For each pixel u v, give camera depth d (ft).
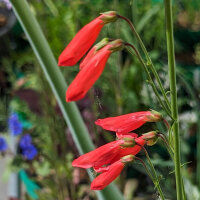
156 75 0.83
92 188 0.87
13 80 2.23
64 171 1.95
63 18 1.90
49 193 1.97
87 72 0.82
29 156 1.98
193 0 2.51
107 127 0.86
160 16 1.97
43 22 1.89
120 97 1.91
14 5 1.07
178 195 0.88
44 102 1.88
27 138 1.99
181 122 1.92
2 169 2.63
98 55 0.82
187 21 2.47
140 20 1.93
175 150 0.86
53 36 1.92
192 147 1.96
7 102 2.34
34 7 1.87
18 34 2.87
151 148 1.58
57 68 1.11
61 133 1.91
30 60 2.11
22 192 2.31
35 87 1.94
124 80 1.94
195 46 2.33
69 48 0.83
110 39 0.83
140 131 1.39
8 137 2.18
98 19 0.83
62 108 1.14
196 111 1.63
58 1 1.93
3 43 2.76
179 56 2.32
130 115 0.87
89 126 1.81
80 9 1.94
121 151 0.87
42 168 1.97
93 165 0.86
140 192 1.92
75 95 0.81
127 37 1.79
